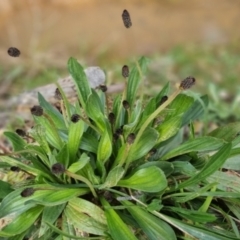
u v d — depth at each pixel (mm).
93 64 1805
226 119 1217
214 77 1589
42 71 1649
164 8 2240
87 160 731
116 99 808
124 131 757
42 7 2287
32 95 1141
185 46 1875
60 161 744
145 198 760
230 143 721
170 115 793
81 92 799
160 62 1659
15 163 770
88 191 758
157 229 731
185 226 735
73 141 755
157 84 1455
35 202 715
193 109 853
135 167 774
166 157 782
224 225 784
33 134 767
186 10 2215
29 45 1997
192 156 799
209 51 1806
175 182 763
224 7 2199
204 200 788
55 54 1896
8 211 737
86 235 755
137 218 740
